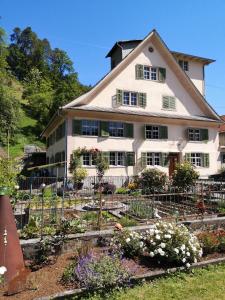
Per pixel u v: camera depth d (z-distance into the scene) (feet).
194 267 21.62
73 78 283.38
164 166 85.92
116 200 46.24
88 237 24.48
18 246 19.70
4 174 29.89
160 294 17.89
